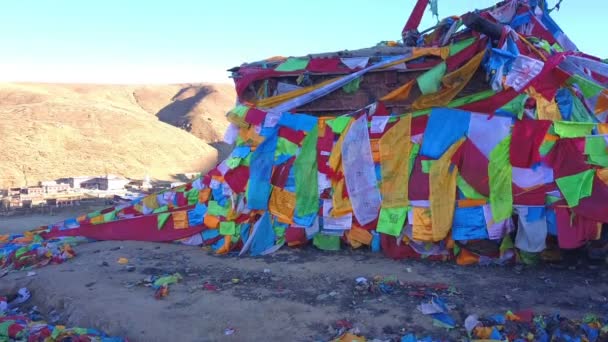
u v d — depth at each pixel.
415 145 10.52
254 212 11.73
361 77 11.98
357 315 7.16
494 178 9.68
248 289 8.53
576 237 9.04
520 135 9.64
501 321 6.72
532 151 9.53
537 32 13.39
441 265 9.80
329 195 11.23
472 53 10.73
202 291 8.45
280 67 12.72
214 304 7.77
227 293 8.33
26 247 11.56
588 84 10.03
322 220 11.23
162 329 6.92
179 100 105.00
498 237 9.58
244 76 12.84
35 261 10.82
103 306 7.83
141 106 101.81
